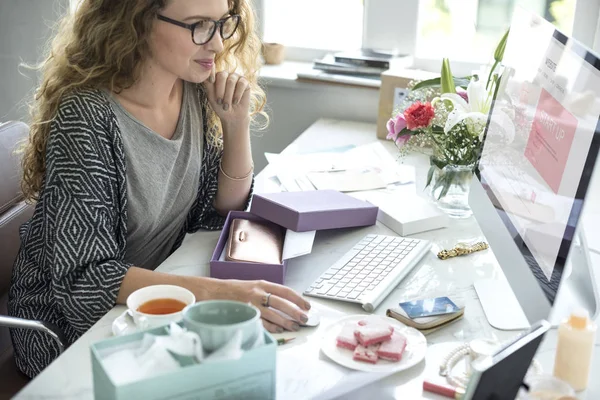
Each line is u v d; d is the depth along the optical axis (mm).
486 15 2381
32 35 2635
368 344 1104
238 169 1687
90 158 1371
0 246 1634
